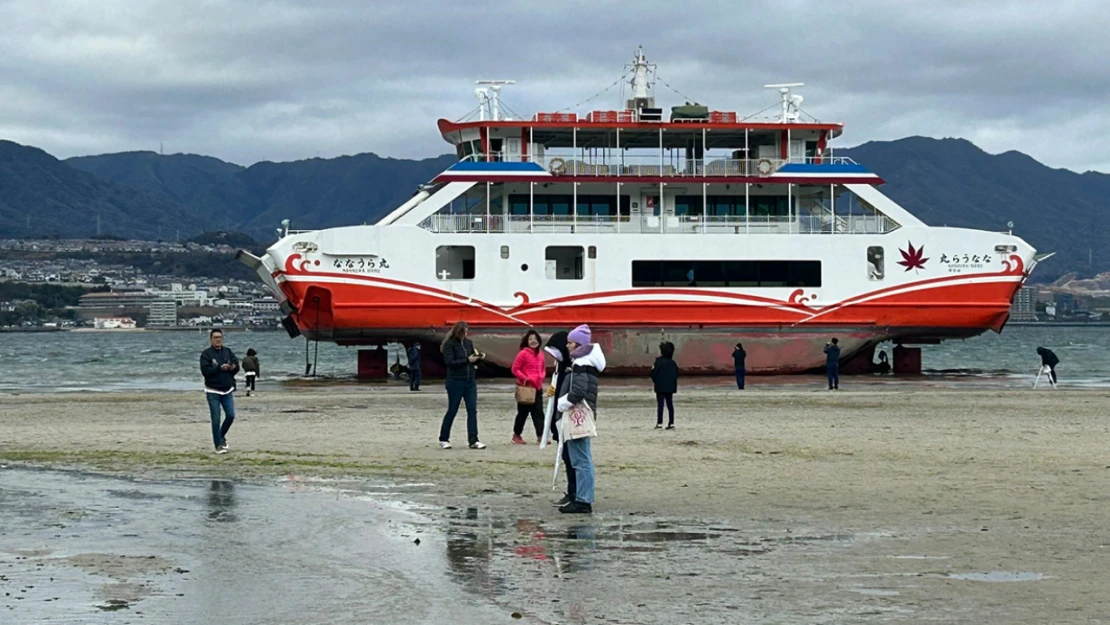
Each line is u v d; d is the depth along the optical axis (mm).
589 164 53156
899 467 22500
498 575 13758
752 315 52375
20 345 157875
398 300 50812
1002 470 22109
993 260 53656
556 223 52906
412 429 29641
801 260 53000
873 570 13930
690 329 52219
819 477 21125
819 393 42938
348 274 50625
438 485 20203
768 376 53281
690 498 18875
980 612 12164
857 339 53375
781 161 54281
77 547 15258
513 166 52781
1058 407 37000
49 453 24641
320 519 17062
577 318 51719
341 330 51125
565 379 17734
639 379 51531
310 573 13875
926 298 53406
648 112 55344
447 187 52250
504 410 35719
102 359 96625
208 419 32938
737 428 30078
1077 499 18734
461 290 51125
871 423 31500
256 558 14633
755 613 12164
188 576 13742
